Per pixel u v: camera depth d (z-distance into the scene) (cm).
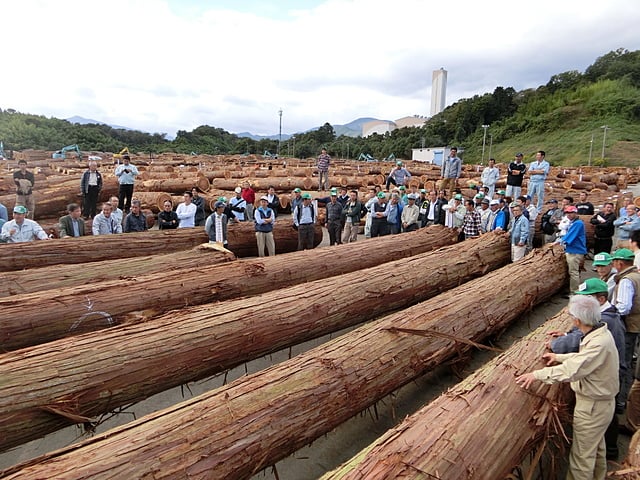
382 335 455
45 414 338
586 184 2428
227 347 441
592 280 415
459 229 1078
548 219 1061
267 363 595
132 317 511
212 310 471
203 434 295
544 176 1261
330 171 2788
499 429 330
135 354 387
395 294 641
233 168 2875
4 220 930
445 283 743
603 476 366
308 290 555
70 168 2608
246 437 307
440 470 278
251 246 1061
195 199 1073
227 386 347
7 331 446
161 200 1471
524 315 737
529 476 345
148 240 862
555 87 7669
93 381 359
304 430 344
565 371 345
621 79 6888
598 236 997
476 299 588
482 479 294
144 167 2591
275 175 2472
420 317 508
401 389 529
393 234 1080
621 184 2752
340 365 394
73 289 520
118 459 265
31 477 246
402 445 294
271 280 656
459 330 523
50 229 1122
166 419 301
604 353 338
